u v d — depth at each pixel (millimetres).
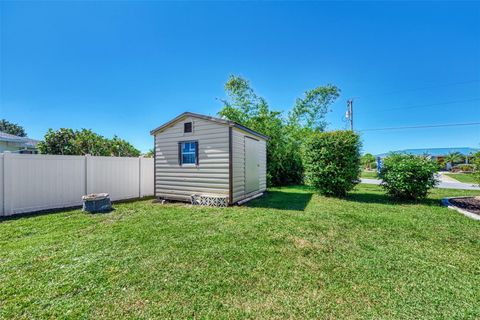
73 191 6820
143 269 2658
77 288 2258
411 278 2451
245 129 7320
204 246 3363
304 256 3016
